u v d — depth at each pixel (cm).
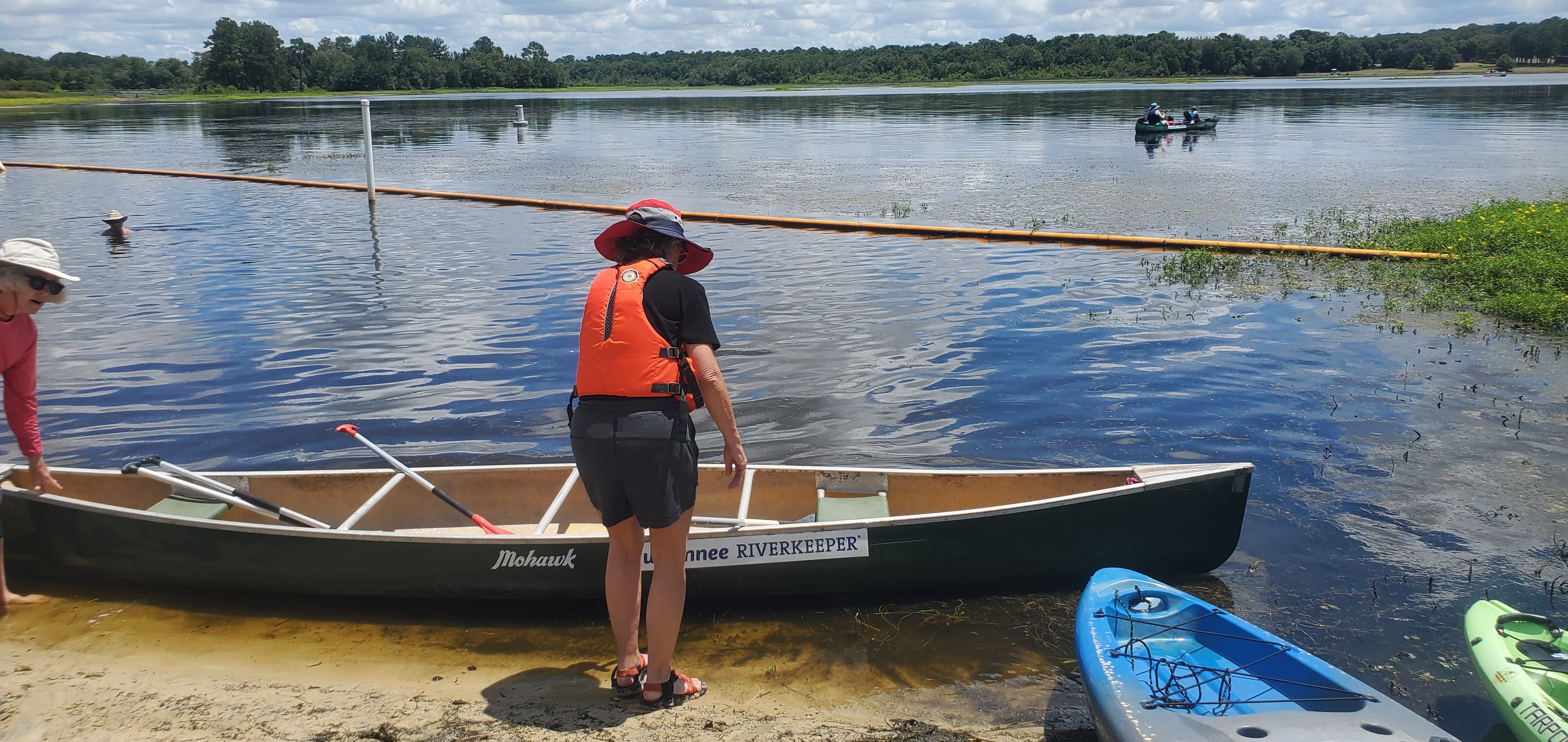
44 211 1725
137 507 480
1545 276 1016
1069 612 415
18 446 605
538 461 588
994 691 360
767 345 838
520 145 3309
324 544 411
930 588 427
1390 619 408
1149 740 291
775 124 4353
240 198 1925
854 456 593
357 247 1351
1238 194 1805
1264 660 335
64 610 416
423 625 409
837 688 361
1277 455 585
